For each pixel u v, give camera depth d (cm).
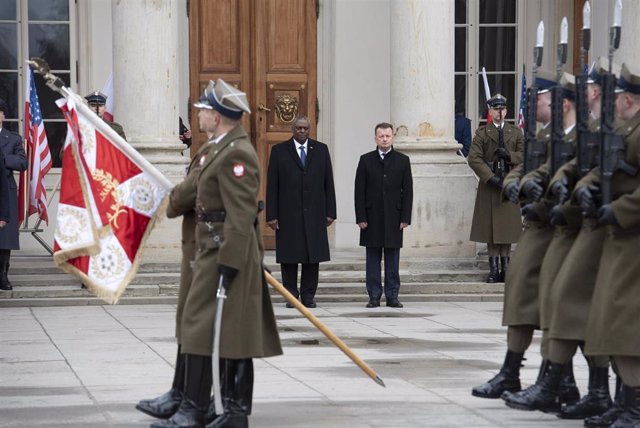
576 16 4188
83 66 3959
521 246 1848
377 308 3188
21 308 3144
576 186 1672
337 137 4041
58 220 1775
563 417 1762
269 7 4006
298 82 4022
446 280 3441
